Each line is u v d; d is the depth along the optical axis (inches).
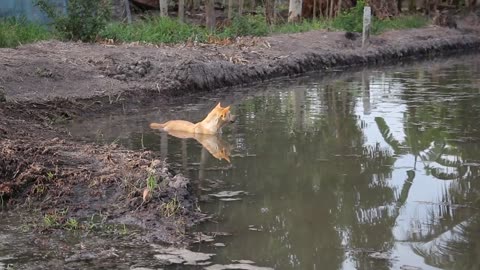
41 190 250.4
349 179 284.7
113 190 251.0
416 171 297.3
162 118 420.5
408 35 933.8
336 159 317.7
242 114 434.6
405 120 409.1
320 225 231.1
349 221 234.7
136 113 437.4
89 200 245.0
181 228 223.8
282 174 291.6
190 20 915.4
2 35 534.6
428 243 214.5
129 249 207.0
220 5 1059.3
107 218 231.0
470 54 932.6
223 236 219.5
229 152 330.3
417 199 259.6
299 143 350.3
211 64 551.5
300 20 895.1
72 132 370.0
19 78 442.9
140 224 226.5
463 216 239.6
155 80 501.0
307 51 706.2
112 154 295.3
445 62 811.4
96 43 591.2
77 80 467.5
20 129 344.5
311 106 466.3
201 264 197.0
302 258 202.2
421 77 642.8
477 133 370.6
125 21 800.3
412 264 198.5
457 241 216.2
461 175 291.1
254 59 636.1
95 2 603.2
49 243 210.8
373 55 783.7
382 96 511.5
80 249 206.2
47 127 371.6
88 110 426.9
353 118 418.6
